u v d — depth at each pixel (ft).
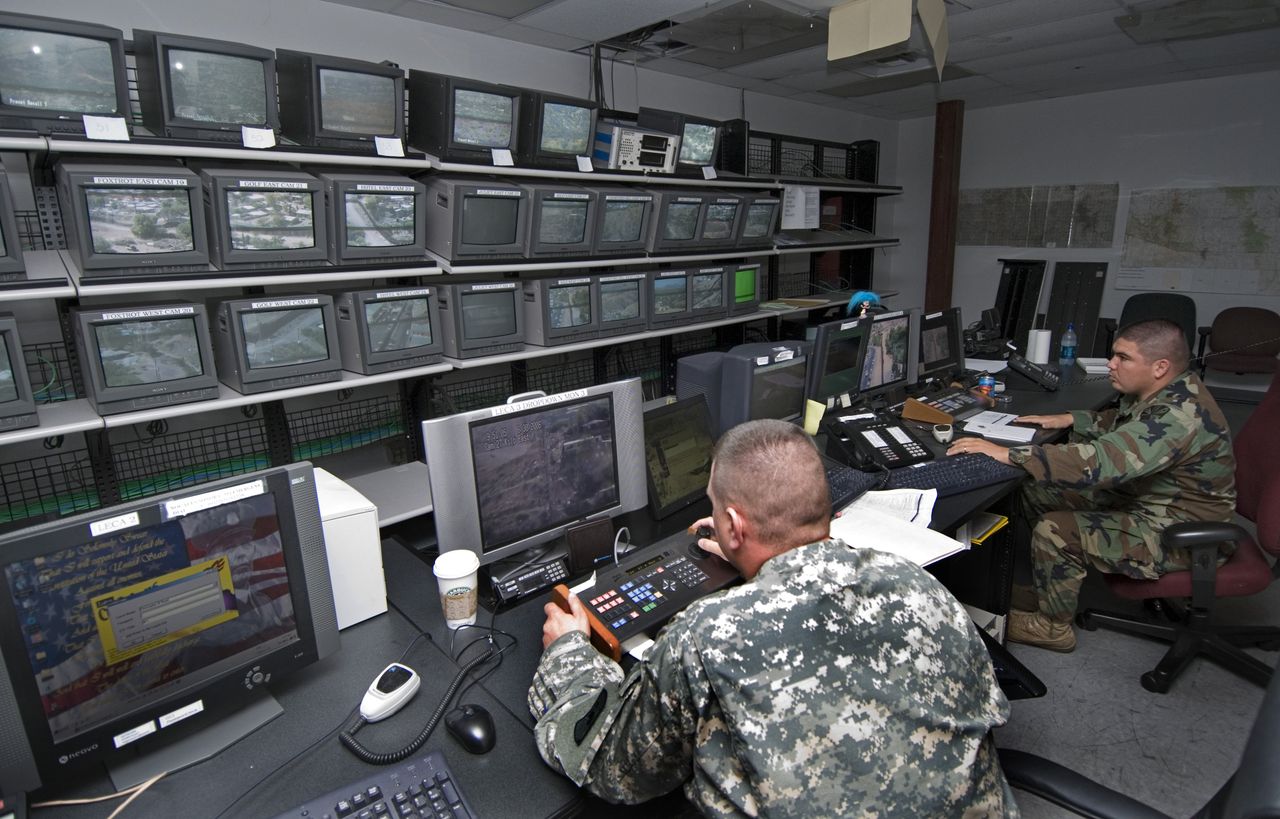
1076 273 18.67
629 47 11.82
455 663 4.22
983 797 2.84
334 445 9.46
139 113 7.29
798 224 13.70
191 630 3.45
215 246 6.59
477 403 11.08
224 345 6.93
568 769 3.17
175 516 3.31
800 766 2.62
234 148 6.44
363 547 4.60
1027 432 8.46
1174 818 5.63
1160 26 11.45
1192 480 6.88
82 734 3.16
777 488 3.25
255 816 3.15
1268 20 11.18
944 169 18.56
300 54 6.96
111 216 5.84
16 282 5.53
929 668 2.85
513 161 8.52
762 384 7.68
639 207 9.87
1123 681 7.36
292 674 4.14
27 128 5.44
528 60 11.43
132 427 8.05
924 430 8.61
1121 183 17.72
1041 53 13.20
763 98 16.38
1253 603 8.75
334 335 7.27
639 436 5.81
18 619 2.95
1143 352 7.19
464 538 4.79
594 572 5.21
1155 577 6.83
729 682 2.70
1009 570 7.36
